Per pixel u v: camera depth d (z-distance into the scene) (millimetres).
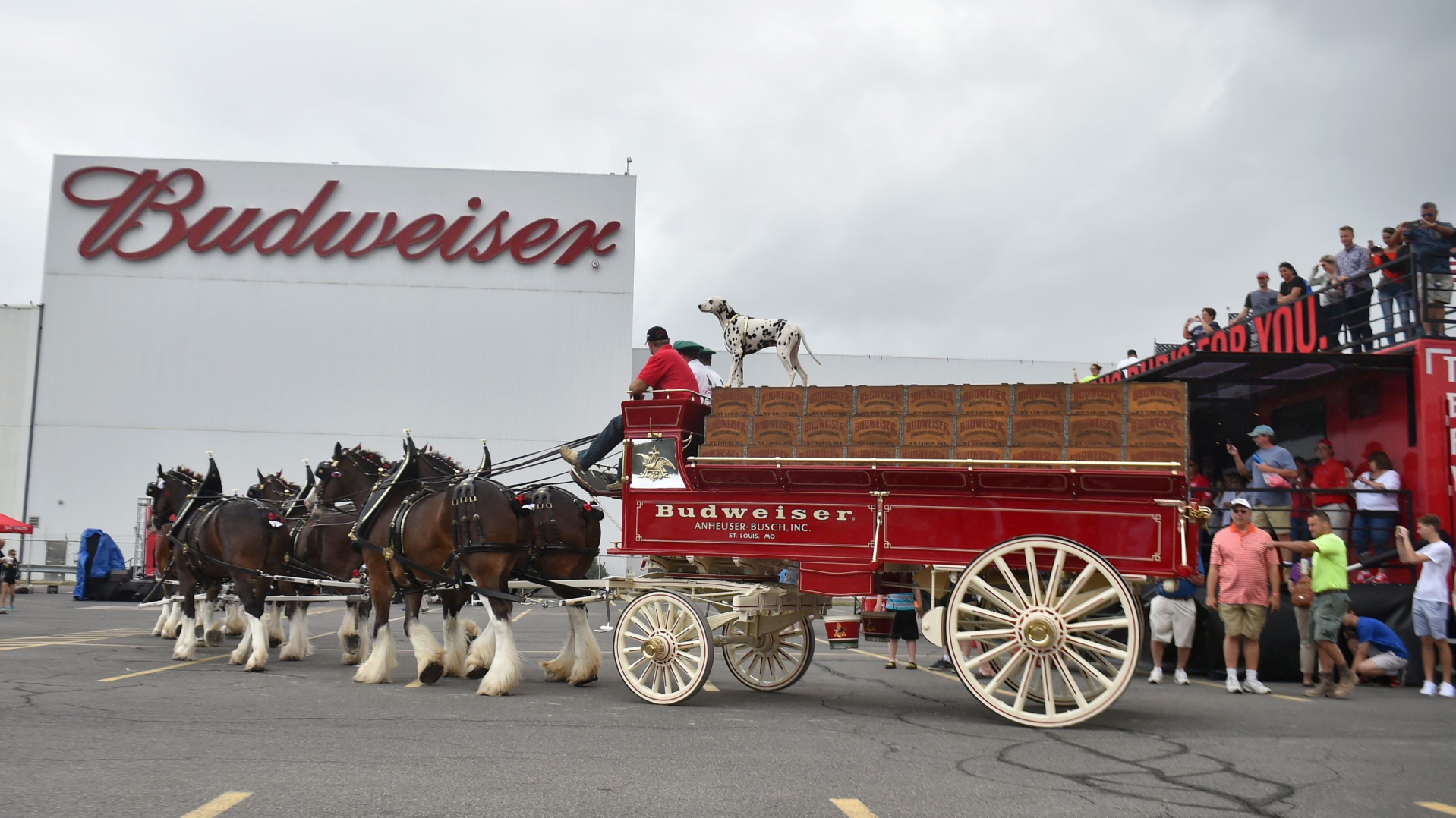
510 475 37094
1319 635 10570
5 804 5293
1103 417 8141
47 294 37688
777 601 9312
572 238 38031
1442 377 11836
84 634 17297
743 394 9172
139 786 5711
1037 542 8109
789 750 6996
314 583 12891
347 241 37750
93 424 37219
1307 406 13812
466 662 11180
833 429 8836
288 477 36969
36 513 36875
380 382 37406
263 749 6816
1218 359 11914
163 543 15547
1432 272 12289
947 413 8547
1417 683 11516
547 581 10555
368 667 10656
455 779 5961
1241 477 13805
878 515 8664
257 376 37344
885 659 14109
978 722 8383
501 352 37562
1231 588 10906
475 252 37750
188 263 37750
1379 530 12078
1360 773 6512
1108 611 12312
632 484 9508
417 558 10344
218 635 15445
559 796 5586
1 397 37219
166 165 38094
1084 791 5914
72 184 38000
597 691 10148
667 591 9398
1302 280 14773
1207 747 7355
